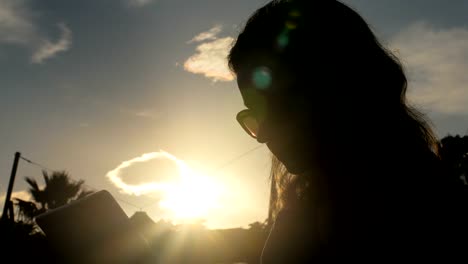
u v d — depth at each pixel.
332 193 0.63
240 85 0.74
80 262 0.88
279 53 0.69
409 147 0.65
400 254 0.56
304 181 0.69
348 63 0.69
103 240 0.92
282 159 0.69
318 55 0.68
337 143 0.65
